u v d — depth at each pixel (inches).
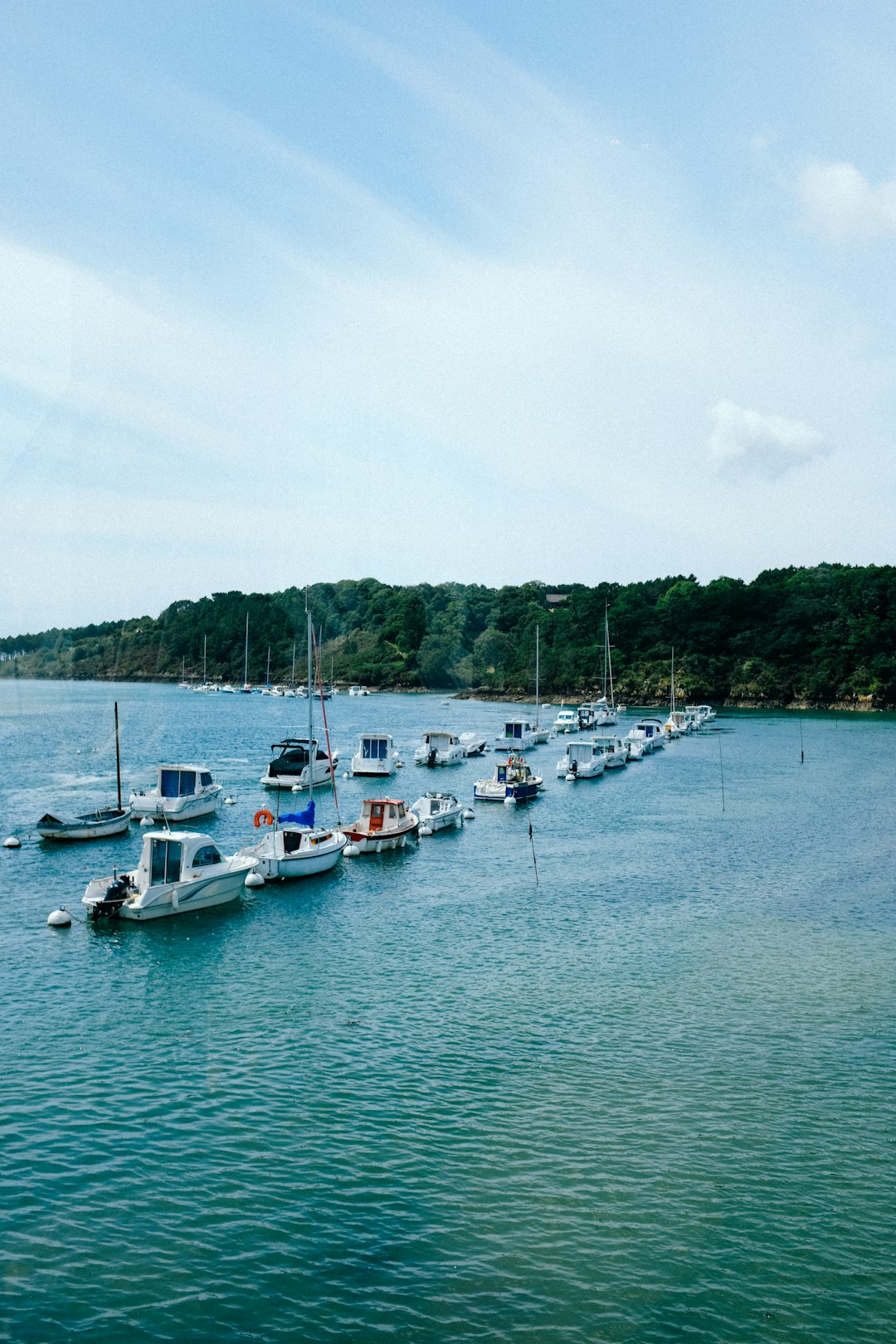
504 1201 854.5
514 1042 1194.6
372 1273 757.9
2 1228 804.0
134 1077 1087.6
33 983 1396.4
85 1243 788.0
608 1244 797.2
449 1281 750.5
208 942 1606.8
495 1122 992.9
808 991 1382.9
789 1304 729.6
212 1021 1254.9
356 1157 922.7
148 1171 892.6
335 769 3964.1
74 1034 1209.4
